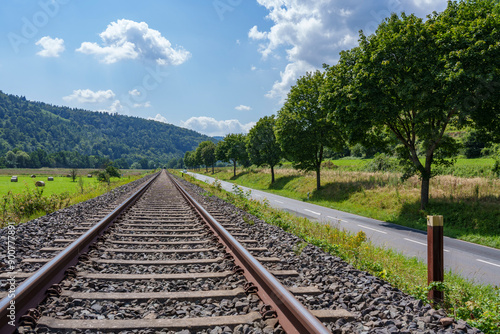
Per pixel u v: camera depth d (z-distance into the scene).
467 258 9.84
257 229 9.46
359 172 33.47
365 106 16.59
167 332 3.07
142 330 3.08
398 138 18.62
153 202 16.78
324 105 19.84
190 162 176.50
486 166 28.47
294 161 31.80
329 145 30.12
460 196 17.47
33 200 12.35
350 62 18.39
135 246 6.82
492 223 13.78
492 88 13.50
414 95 15.65
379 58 16.14
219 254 6.17
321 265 5.80
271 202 25.34
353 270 5.53
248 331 3.09
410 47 15.38
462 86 13.95
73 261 5.05
